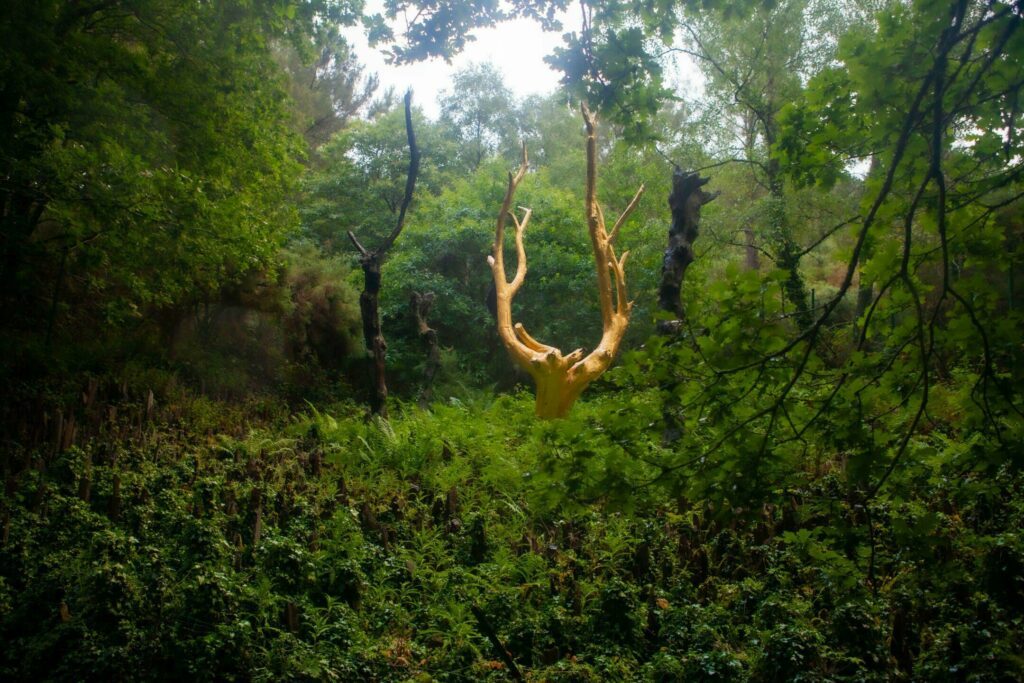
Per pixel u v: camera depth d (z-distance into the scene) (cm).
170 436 1076
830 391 381
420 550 779
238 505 814
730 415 376
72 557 679
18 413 1041
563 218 1986
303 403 1535
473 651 614
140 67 1260
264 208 1476
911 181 426
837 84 456
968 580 632
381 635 640
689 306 365
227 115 1396
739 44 1584
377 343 1243
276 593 649
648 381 386
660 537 791
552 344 1911
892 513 468
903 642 592
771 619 629
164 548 700
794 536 446
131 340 1456
